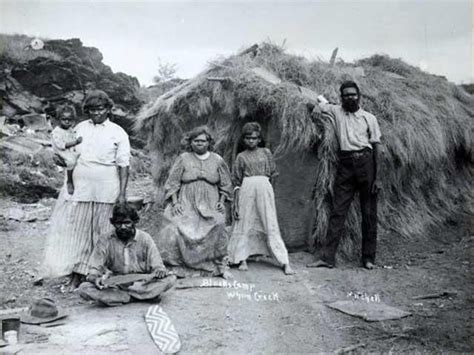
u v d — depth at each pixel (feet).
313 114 17.52
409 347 11.63
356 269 16.67
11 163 25.38
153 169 21.35
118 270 13.80
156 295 13.44
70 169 14.88
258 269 16.43
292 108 17.58
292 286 14.88
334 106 17.20
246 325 12.28
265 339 11.62
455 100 22.90
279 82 18.52
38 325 12.29
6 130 27.63
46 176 25.79
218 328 12.11
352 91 16.67
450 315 13.26
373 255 17.06
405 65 23.20
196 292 14.28
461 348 11.52
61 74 29.86
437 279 15.75
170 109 19.85
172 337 11.43
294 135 17.46
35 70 29.58
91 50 31.35
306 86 19.10
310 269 16.43
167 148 20.80
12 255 17.58
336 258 17.54
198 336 11.67
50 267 14.60
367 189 16.88
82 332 11.76
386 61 22.98
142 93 30.12
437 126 20.38
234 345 11.37
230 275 15.43
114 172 15.35
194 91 19.36
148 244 13.82
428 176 20.97
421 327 12.63
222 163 16.17
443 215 21.38
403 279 15.75
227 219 19.03
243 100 18.51
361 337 12.01
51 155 26.71
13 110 29.14
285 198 18.12
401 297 14.42
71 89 30.14
